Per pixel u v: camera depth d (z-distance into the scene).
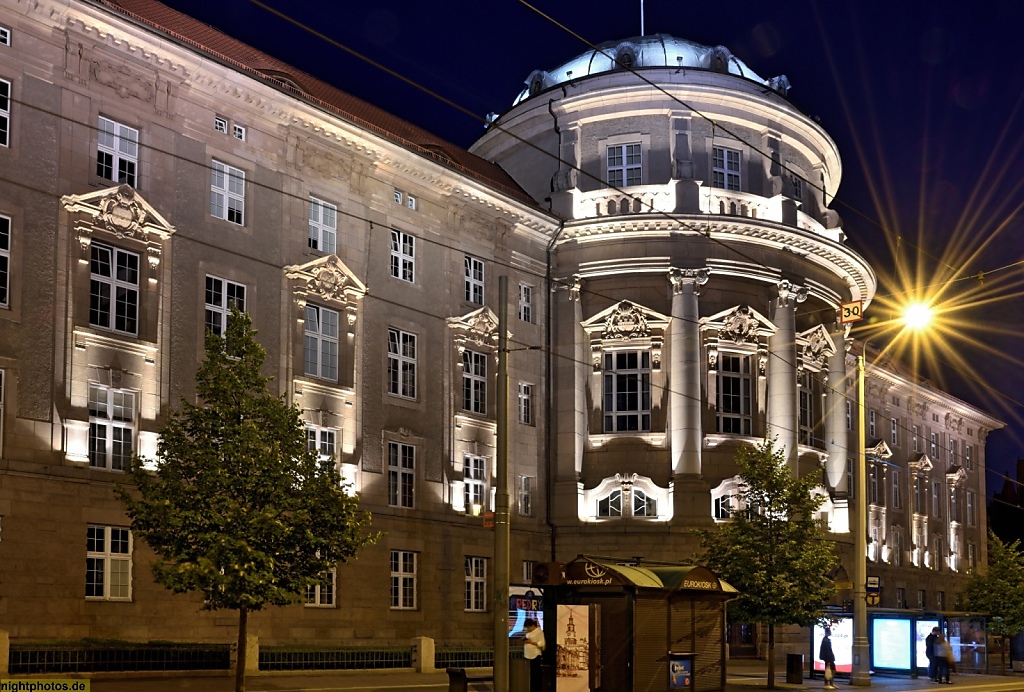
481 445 45.38
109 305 33.28
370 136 41.34
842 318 37.94
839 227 55.19
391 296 42.25
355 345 40.56
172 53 35.28
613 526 47.31
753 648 50.78
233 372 26.50
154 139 35.03
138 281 34.06
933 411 78.00
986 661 51.44
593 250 49.44
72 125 32.78
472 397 45.56
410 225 43.50
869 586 37.38
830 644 37.25
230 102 37.34
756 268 49.56
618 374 49.19
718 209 49.91
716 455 48.09
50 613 30.34
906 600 69.12
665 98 50.44
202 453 25.52
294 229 39.00
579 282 49.50
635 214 48.31
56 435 31.23
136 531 25.80
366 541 27.05
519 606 36.09
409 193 43.66
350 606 38.84
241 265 37.03
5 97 31.50
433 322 43.97
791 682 37.81
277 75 40.38
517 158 54.38
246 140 37.91
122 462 33.03
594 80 52.00
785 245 50.31
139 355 33.59
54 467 30.97
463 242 45.78
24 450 30.47
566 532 47.94
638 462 47.97
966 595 60.22
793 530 37.16
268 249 38.03
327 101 44.16
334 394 39.53
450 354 44.53
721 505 47.88
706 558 38.22
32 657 28.20
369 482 40.34
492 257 47.09
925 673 45.34
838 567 52.62
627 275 49.06
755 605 36.28
